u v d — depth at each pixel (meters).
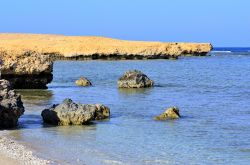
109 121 30.70
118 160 20.33
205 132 27.34
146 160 20.44
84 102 41.56
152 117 32.72
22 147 22.31
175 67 101.88
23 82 50.47
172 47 145.12
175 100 43.59
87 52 140.50
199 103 41.44
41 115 30.56
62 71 87.38
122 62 123.94
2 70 48.56
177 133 26.89
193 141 24.72
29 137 25.05
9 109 27.38
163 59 141.62
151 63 119.06
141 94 48.59
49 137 25.11
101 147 22.84
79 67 100.44
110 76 75.25
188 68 98.50
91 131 27.09
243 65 111.25
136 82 55.31
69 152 21.62
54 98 44.09
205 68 98.69
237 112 35.69
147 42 159.25
